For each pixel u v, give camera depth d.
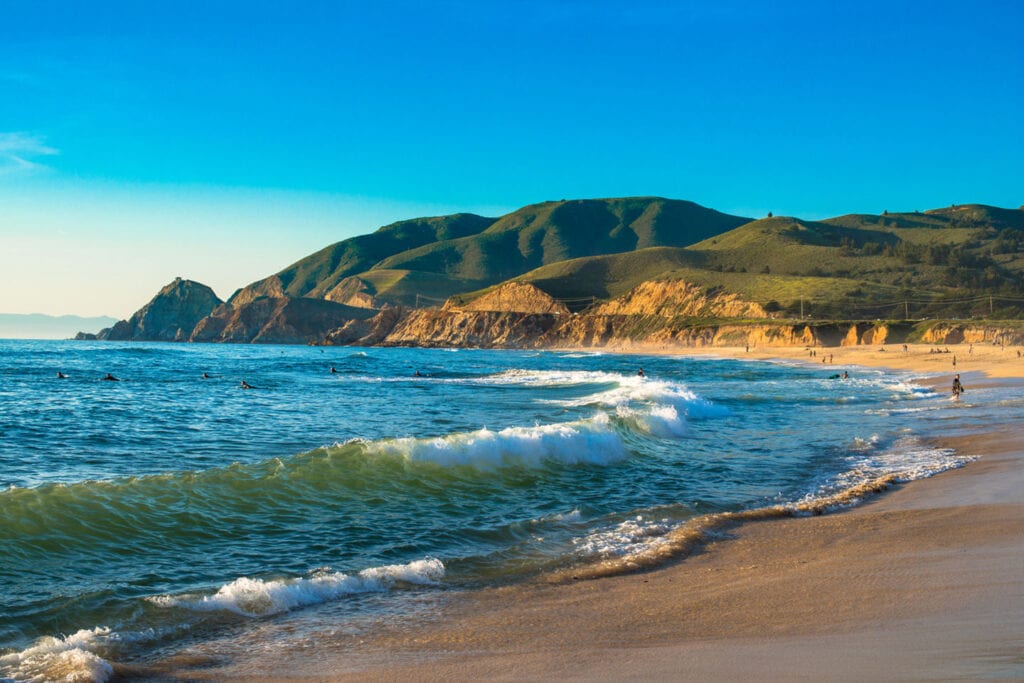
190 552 10.12
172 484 12.79
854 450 19.86
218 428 25.69
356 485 13.96
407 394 43.44
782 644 6.25
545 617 7.73
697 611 7.63
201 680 6.20
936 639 6.00
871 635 6.30
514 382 55.62
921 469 16.41
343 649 6.93
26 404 34.66
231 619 7.88
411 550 10.59
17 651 6.96
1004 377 50.78
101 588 8.63
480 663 6.28
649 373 71.94
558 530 11.77
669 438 22.14
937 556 9.12
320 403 36.84
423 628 7.50
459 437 17.08
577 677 5.71
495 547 10.80
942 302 166.50
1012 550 9.10
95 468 17.61
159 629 7.56
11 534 9.88
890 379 56.31
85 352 125.19
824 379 58.97
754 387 48.19
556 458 17.62
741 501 13.93
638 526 11.98
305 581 8.89
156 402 36.75
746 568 9.35
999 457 17.25
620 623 7.37
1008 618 6.44
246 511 12.04
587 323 196.75
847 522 11.64
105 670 6.33
